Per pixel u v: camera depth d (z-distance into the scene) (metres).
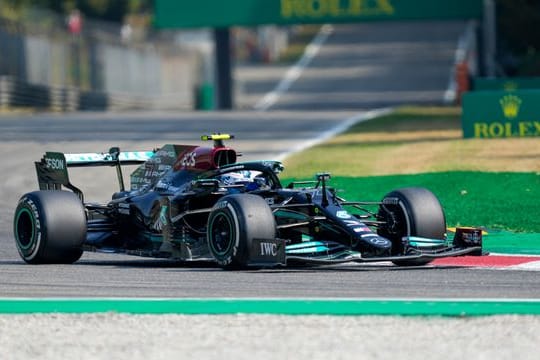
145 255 45.56
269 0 197.12
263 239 40.56
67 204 46.09
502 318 32.75
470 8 190.50
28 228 46.78
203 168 46.16
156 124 133.75
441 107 160.88
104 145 105.56
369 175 77.88
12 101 184.38
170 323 32.50
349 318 32.97
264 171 45.69
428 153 87.69
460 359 28.05
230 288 38.16
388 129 118.38
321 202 43.28
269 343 29.91
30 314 34.09
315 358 28.22
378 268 43.38
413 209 43.44
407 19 192.38
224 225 41.81
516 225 58.47
